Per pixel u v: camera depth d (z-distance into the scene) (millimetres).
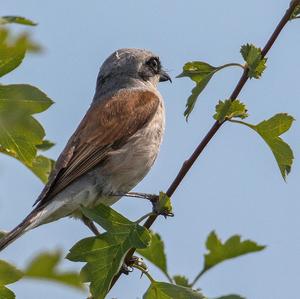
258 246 7312
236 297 6523
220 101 6902
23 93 4547
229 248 7301
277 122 7012
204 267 7352
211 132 6906
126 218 6348
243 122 6992
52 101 4602
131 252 7363
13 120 3475
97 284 6023
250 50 6836
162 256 7363
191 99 6945
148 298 6711
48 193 9211
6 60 4352
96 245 6172
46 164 6789
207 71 7027
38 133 4730
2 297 4691
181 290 6660
